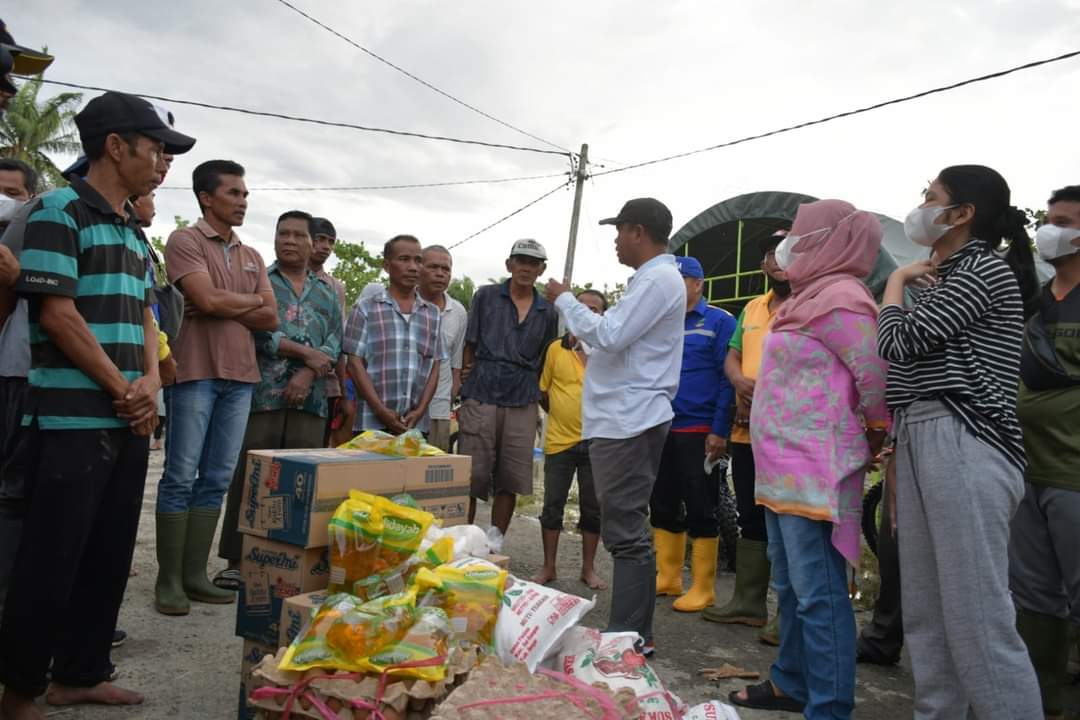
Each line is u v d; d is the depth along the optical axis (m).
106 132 2.45
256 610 2.58
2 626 2.28
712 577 4.44
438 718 1.79
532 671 2.25
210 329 3.74
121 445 2.52
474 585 2.40
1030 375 2.89
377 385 4.35
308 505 2.49
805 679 2.88
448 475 3.03
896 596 3.58
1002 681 2.15
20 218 2.42
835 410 2.58
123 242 2.53
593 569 4.84
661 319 3.23
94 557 2.61
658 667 3.46
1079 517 2.75
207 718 2.65
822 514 2.51
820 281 2.68
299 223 4.38
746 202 6.36
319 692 2.00
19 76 2.29
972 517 2.19
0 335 3.11
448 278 4.96
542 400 4.98
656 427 3.24
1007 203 2.39
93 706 2.67
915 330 2.28
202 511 3.85
